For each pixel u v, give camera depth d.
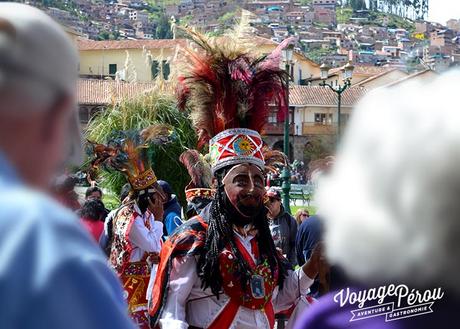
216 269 3.93
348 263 1.58
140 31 164.00
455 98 1.50
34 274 1.33
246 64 4.33
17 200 1.41
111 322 1.39
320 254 1.86
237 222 4.03
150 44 65.88
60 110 1.57
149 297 4.34
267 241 4.08
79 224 1.45
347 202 1.55
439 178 1.48
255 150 4.16
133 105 10.25
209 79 4.30
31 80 1.51
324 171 1.58
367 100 1.55
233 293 3.94
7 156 1.51
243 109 4.27
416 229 1.50
